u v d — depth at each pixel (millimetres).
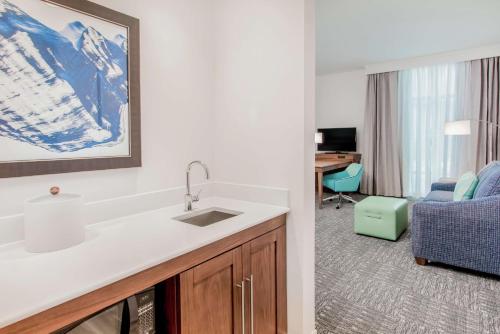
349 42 4453
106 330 866
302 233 1630
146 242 1124
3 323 640
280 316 1632
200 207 1712
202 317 1144
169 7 1695
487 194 2482
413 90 5539
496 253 2318
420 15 3463
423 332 1754
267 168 1753
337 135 6402
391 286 2314
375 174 5969
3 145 1093
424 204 2619
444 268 2623
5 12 1078
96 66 1351
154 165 1659
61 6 1225
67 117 1260
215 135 1995
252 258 1405
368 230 3475
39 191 1215
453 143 5184
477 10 3340
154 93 1639
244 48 1805
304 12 1551
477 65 4836
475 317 1890
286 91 1643
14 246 1100
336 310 1999
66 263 939
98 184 1413
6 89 1092
